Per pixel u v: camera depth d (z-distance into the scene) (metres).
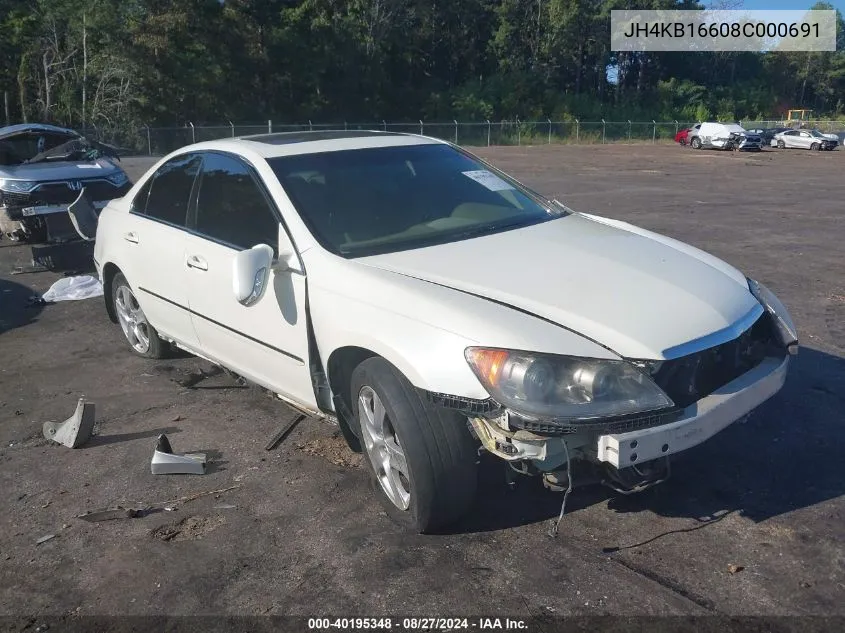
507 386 2.87
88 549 3.44
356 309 3.39
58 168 9.94
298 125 49.22
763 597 2.90
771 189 18.41
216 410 4.93
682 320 3.10
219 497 3.83
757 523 3.39
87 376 5.64
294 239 3.81
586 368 2.86
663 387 2.97
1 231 9.99
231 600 3.04
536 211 4.43
